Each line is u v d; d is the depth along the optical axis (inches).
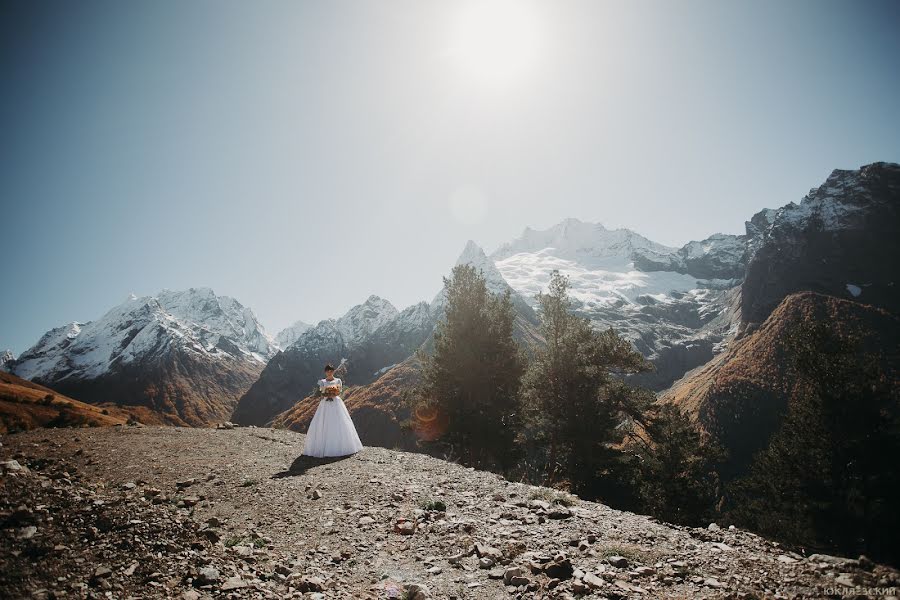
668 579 241.0
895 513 971.3
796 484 1162.0
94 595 183.8
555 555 277.6
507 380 1301.7
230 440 712.4
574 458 1333.7
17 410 5457.7
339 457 601.3
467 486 455.2
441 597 232.5
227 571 225.0
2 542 209.3
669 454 1416.1
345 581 248.7
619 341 1331.2
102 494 309.1
